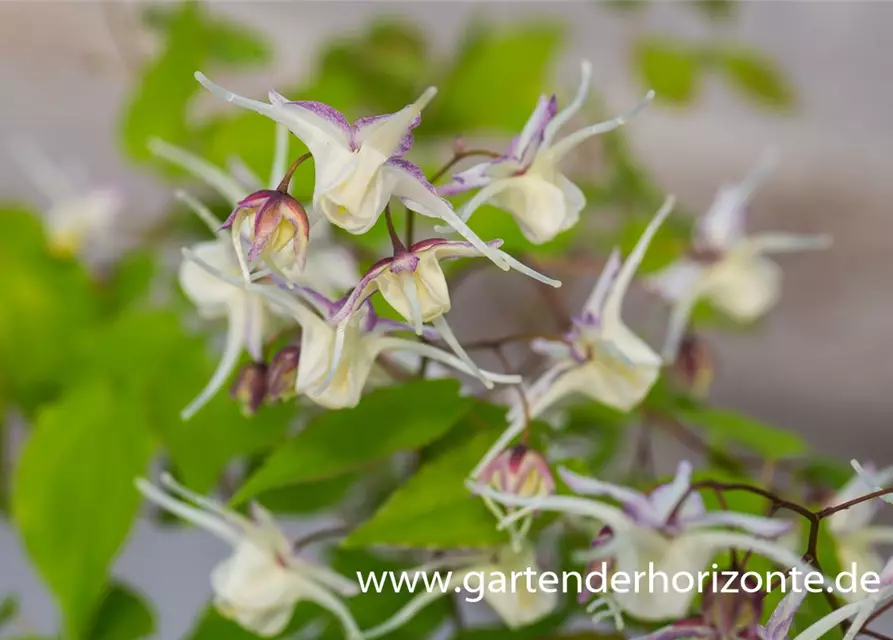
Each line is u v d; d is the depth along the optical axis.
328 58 0.42
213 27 0.43
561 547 0.36
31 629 0.39
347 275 0.34
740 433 0.37
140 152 0.39
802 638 0.31
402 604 0.36
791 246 0.39
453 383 0.34
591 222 0.40
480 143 0.41
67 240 0.41
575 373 0.34
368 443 0.34
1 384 0.39
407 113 0.30
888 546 0.43
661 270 0.39
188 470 0.35
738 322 0.42
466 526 0.33
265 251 0.31
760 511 0.34
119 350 0.36
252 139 0.37
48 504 0.35
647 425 0.39
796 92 0.48
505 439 0.33
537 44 0.40
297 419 0.36
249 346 0.34
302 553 0.34
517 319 0.46
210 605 0.35
